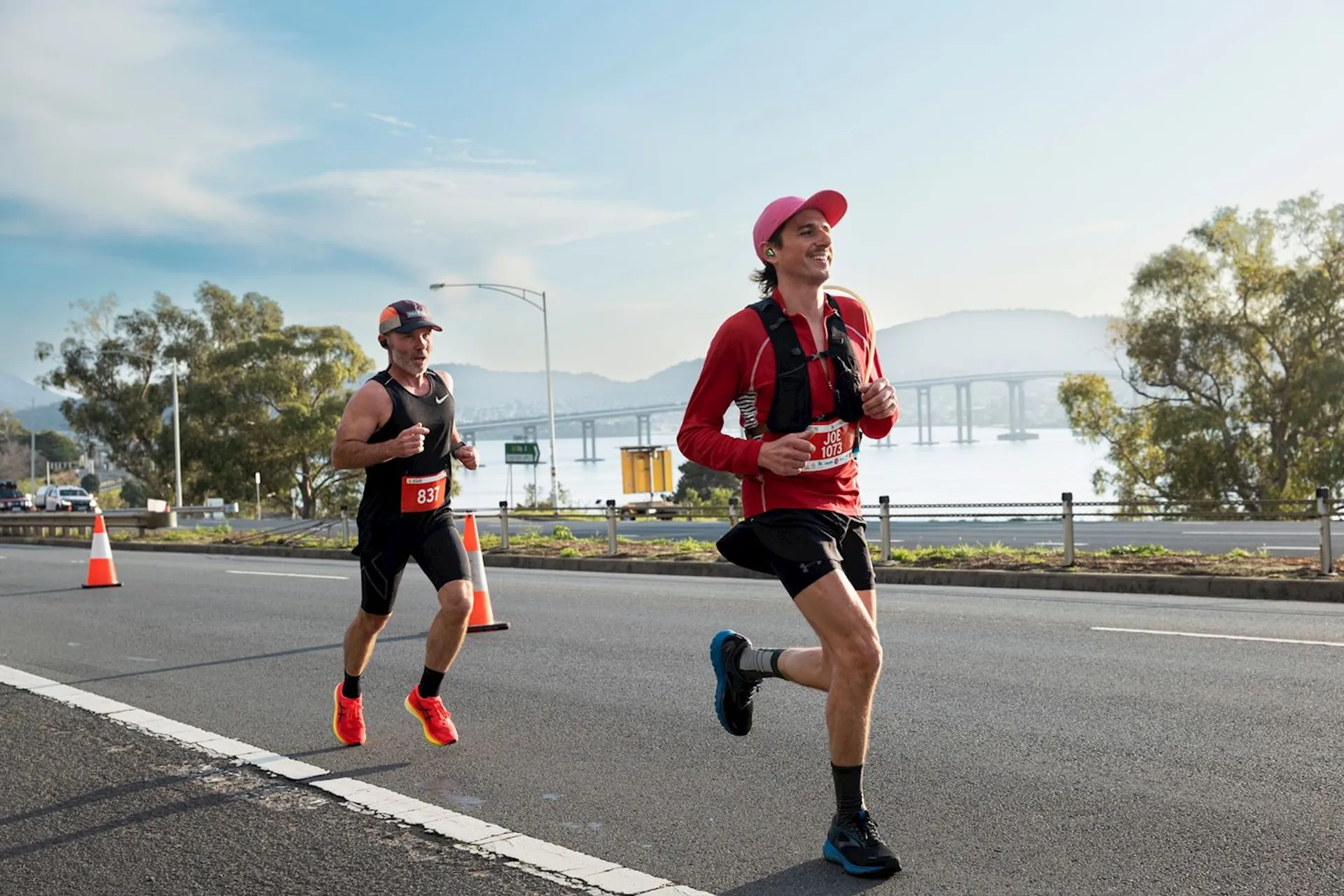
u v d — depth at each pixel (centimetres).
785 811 457
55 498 6856
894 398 394
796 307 395
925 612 1027
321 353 7000
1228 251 4500
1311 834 407
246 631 1030
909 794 473
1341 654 750
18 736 614
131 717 656
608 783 504
